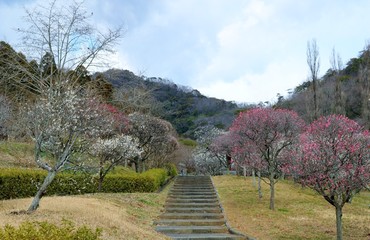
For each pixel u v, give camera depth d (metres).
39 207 9.17
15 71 12.90
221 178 27.50
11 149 18.55
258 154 17.62
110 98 16.75
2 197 11.72
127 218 10.88
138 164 24.25
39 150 8.80
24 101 14.52
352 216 14.42
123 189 17.72
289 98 56.00
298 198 18.45
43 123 8.99
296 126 15.96
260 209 15.60
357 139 11.20
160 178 21.52
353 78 42.59
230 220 13.20
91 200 12.03
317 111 32.72
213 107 67.75
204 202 17.02
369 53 43.25
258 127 16.20
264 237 10.88
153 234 9.50
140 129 23.92
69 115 9.23
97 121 10.67
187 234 10.98
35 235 4.46
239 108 66.88
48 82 11.70
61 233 4.65
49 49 11.24
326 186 10.47
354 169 10.29
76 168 9.95
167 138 26.56
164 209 14.59
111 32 11.89
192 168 43.53
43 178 13.35
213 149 32.53
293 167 11.48
